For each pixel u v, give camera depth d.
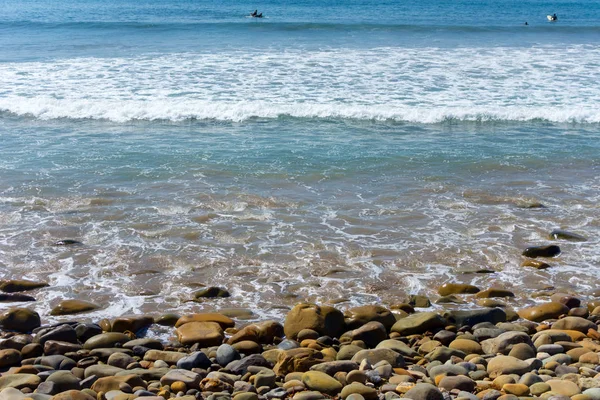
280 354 6.40
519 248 9.13
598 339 6.98
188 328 6.98
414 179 11.72
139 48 24.45
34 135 14.18
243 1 51.25
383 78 19.53
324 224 9.77
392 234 9.48
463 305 7.73
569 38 28.80
